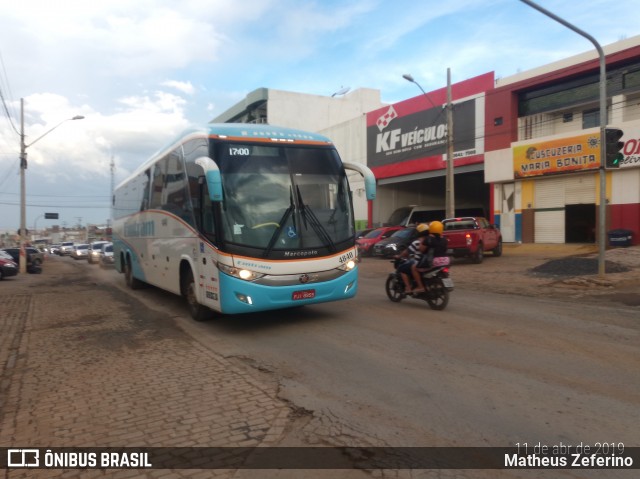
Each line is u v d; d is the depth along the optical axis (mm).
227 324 8414
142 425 4148
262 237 7277
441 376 5254
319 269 7594
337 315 8859
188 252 8555
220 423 4148
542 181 23562
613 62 20688
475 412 4258
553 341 6594
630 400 4430
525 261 18062
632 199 20031
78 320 9438
